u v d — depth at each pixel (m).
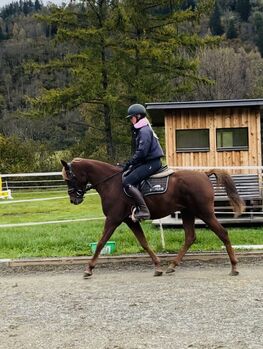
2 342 5.48
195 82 30.38
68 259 9.49
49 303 6.98
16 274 8.97
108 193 8.58
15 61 60.44
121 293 7.36
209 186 8.53
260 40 62.41
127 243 10.88
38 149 37.88
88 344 5.33
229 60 45.81
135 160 8.28
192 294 7.15
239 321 5.90
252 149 14.01
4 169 36.12
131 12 29.20
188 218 8.88
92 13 30.72
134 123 8.45
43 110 29.56
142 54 28.38
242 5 73.38
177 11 30.19
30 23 66.25
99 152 32.59
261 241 10.85
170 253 9.84
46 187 30.58
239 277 8.14
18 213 19.11
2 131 49.06
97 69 29.30
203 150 14.17
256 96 43.44
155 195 8.41
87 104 32.91
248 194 13.69
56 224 14.57
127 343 5.31
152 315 6.24
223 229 8.40
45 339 5.54
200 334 5.50
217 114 14.16
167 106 13.88
